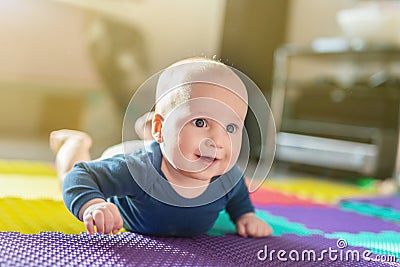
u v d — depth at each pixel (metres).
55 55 2.32
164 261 0.65
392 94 1.94
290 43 2.61
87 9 2.34
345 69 2.36
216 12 2.61
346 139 2.09
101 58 2.40
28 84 2.30
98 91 2.41
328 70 2.45
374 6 2.25
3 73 2.25
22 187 1.10
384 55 2.04
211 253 0.72
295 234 0.91
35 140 2.15
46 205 0.93
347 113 2.10
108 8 2.38
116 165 0.75
